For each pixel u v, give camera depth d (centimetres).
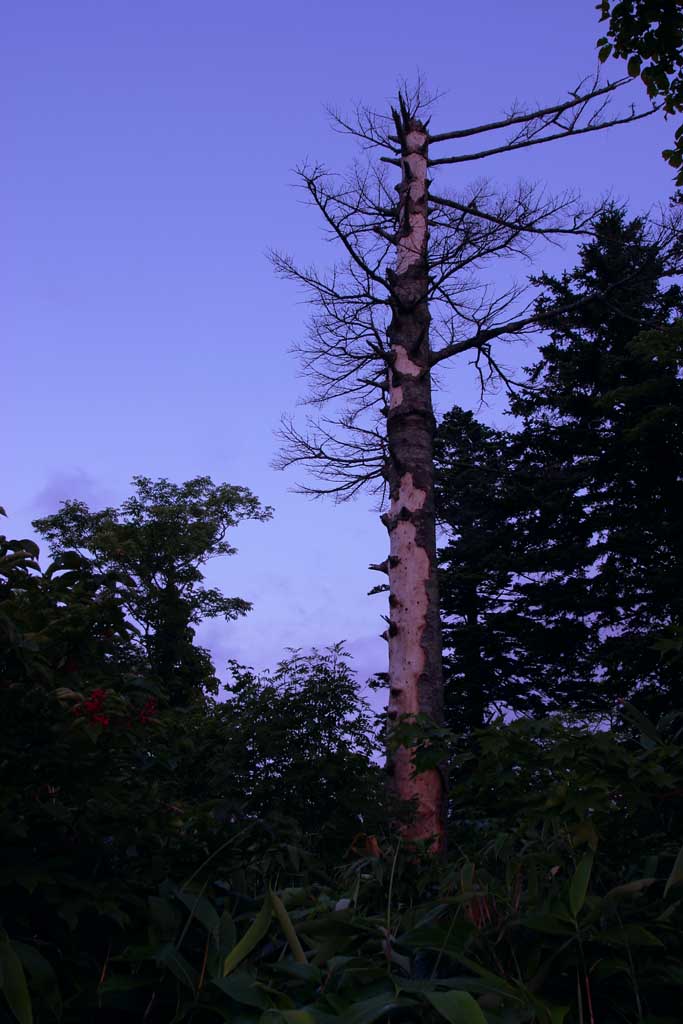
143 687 308
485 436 2123
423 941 293
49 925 279
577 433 2098
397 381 1073
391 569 999
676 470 2028
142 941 288
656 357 1803
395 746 386
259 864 403
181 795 385
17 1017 233
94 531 2923
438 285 1066
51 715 284
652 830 338
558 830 345
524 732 330
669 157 726
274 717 618
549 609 2283
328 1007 265
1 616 261
